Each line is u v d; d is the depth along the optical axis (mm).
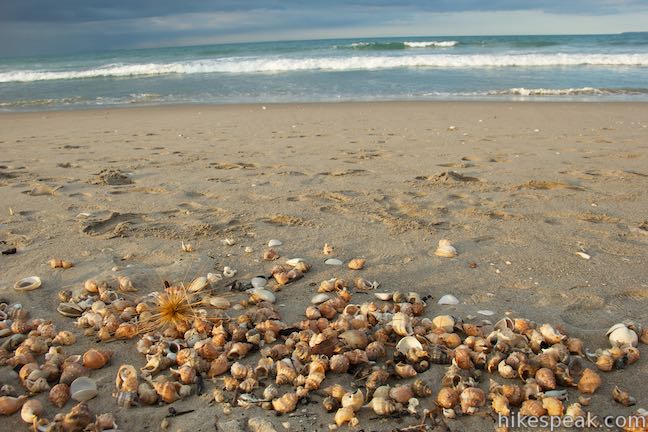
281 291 1214
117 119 4277
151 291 1215
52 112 4867
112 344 1013
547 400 812
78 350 992
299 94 5828
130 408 836
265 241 1499
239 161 2504
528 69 7684
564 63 8188
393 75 7355
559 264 1324
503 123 3533
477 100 4848
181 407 840
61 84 7711
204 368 917
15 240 1530
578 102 4500
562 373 868
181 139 3215
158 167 2402
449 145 2811
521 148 2689
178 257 1393
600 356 921
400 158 2508
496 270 1302
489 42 11969
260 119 4027
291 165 2396
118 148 2938
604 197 1829
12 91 6996
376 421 804
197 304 1123
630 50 9625
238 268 1330
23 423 807
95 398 862
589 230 1536
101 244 1488
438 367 920
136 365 950
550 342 960
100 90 6789
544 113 3920
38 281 1244
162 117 4320
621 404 829
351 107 4559
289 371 883
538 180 2035
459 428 790
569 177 2092
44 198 1936
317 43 26109
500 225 1599
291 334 997
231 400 850
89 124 4027
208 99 5680
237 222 1650
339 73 7863
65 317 1114
